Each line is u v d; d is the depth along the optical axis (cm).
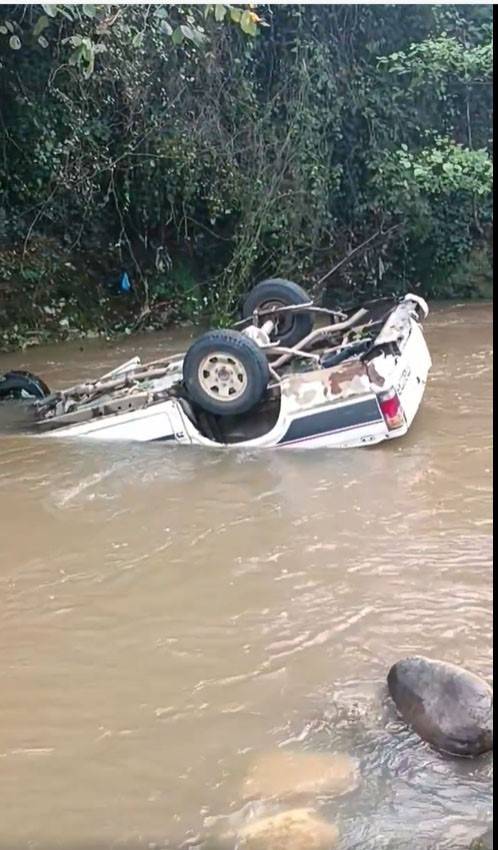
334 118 1725
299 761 355
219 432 789
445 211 1795
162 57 1462
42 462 730
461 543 552
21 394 922
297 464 704
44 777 353
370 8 1767
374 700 395
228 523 599
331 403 724
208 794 339
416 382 771
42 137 1427
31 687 416
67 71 1400
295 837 311
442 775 344
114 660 437
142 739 375
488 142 1880
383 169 1734
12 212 1455
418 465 691
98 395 835
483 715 357
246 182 1602
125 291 1541
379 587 499
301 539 569
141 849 312
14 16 1323
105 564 545
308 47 1666
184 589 508
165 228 1593
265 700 399
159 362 864
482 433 768
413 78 1780
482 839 304
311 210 1678
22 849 314
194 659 435
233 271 1588
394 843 307
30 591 512
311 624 462
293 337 922
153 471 702
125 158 1504
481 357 1104
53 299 1451
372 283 1788
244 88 1599
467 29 1878
